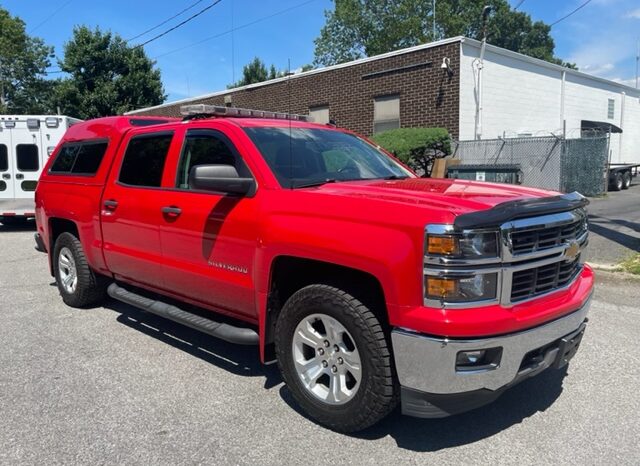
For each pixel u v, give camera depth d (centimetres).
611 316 566
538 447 318
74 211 560
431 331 279
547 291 318
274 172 375
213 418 355
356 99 1655
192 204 414
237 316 404
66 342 499
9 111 4528
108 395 388
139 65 3312
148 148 483
